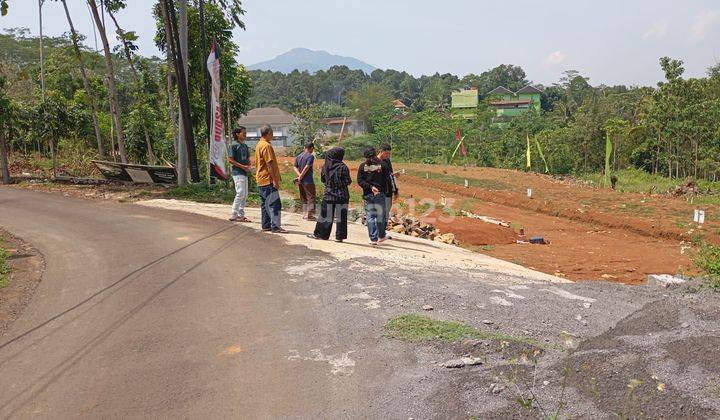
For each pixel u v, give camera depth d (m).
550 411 3.98
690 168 38.44
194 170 16.66
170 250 8.77
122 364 4.97
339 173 9.80
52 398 4.43
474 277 7.85
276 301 6.47
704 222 18.77
